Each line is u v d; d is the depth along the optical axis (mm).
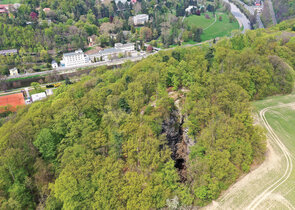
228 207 80750
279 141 105812
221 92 112625
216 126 96125
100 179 86938
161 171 90062
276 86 142750
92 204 82625
